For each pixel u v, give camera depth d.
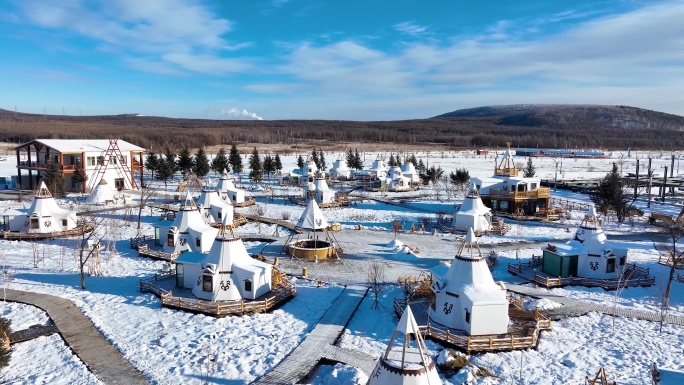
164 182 107.19
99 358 29.33
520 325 33.81
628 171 147.62
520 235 63.34
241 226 66.56
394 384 20.44
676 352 30.89
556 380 27.45
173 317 35.50
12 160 148.12
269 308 36.88
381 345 31.20
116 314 35.94
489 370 28.45
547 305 37.81
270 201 87.69
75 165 91.88
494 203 79.06
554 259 45.53
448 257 52.22
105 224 64.75
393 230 65.00
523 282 44.41
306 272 45.41
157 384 26.47
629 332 33.81
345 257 51.84
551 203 86.38
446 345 31.34
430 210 80.56
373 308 37.56
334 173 120.25
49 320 34.75
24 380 26.83
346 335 32.69
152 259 50.41
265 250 54.19
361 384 25.52
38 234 57.62
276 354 29.86
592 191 96.94
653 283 43.69
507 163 85.81
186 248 51.09
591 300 39.84
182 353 30.02
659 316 36.62
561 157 195.38
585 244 45.94
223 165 115.12
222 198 77.94
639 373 28.25
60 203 79.31
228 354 29.89
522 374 28.09
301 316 35.78
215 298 37.84
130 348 30.58
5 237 57.31
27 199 81.62
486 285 33.84
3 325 30.52
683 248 55.59
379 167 120.88
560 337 32.91
